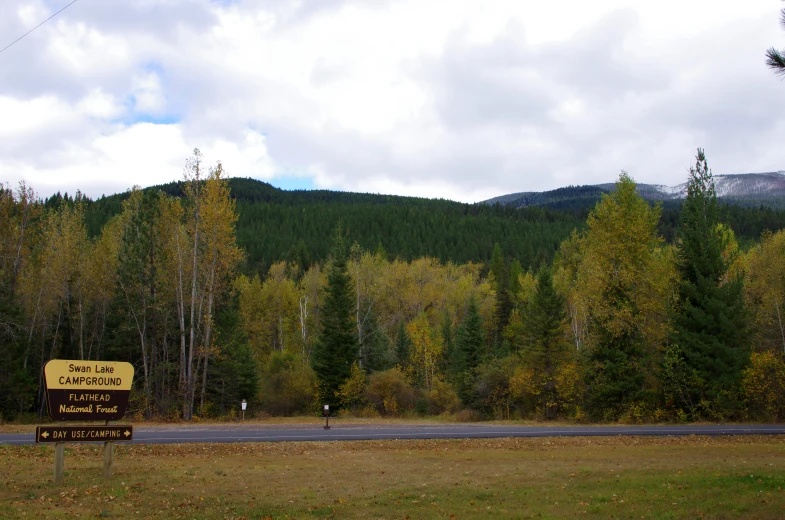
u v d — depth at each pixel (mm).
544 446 22109
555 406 41531
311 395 50000
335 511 11125
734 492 12086
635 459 18109
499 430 27781
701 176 39562
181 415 39969
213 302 43656
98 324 52844
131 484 13555
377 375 48312
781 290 39875
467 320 54656
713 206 39281
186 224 41812
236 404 47406
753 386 35344
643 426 31906
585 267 41156
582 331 51250
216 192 39375
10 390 40062
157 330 47156
